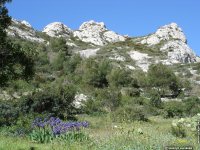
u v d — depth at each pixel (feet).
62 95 101.24
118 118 92.07
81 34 410.11
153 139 49.96
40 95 91.81
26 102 89.81
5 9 56.24
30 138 55.36
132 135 52.06
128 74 208.33
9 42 56.75
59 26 412.16
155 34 391.24
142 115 96.78
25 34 306.96
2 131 59.41
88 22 442.50
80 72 205.67
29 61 57.36
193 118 75.61
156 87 198.39
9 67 55.26
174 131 60.59
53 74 200.23
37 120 62.95
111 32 428.56
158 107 138.51
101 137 52.85
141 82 201.57
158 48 351.87
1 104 73.26
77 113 113.91
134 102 141.79
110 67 217.97
